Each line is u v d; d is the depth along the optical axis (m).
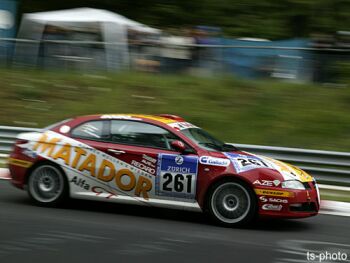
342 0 22.91
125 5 24.78
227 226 8.30
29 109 16.14
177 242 7.34
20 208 8.98
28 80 17.36
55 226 7.92
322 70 16.02
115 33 18.39
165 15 24.17
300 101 15.61
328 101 15.52
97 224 8.13
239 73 16.64
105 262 6.39
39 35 19.03
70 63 17.75
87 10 19.31
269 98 15.83
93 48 17.58
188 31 18.91
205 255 6.82
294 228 8.56
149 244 7.19
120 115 9.16
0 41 18.09
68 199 9.27
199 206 8.44
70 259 6.45
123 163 8.74
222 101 15.95
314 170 11.73
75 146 9.02
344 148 13.75
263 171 8.24
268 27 22.73
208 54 16.80
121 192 8.77
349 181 11.55
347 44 17.61
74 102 16.36
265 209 8.17
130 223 8.30
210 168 8.37
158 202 8.61
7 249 6.78
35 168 9.18
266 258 6.84
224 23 23.41
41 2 25.27
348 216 9.62
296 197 8.18
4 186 10.84
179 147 8.47
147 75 17.33
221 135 14.60
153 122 8.91
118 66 17.53
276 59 16.30
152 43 17.41
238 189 8.27
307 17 22.88
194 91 16.38
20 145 9.35
